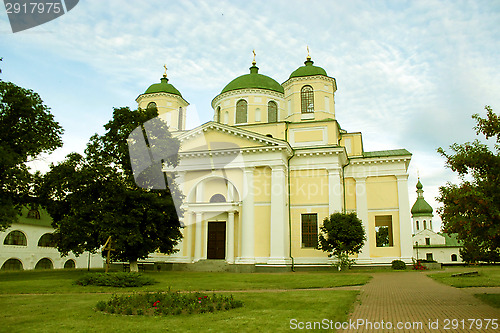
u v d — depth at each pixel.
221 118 40.62
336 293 15.53
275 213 31.92
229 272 29.69
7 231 50.41
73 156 25.69
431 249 81.56
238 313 11.07
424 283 20.39
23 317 10.66
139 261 34.38
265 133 37.56
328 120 36.66
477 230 11.32
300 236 33.84
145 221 25.19
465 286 18.55
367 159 37.56
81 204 24.91
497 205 11.15
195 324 9.59
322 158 34.75
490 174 11.69
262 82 40.94
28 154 25.62
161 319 10.30
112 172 24.89
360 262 35.44
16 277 24.75
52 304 13.02
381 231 63.16
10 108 24.06
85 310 11.81
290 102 39.62
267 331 8.78
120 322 9.93
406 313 11.26
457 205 11.61
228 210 32.84
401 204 36.22
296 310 11.50
